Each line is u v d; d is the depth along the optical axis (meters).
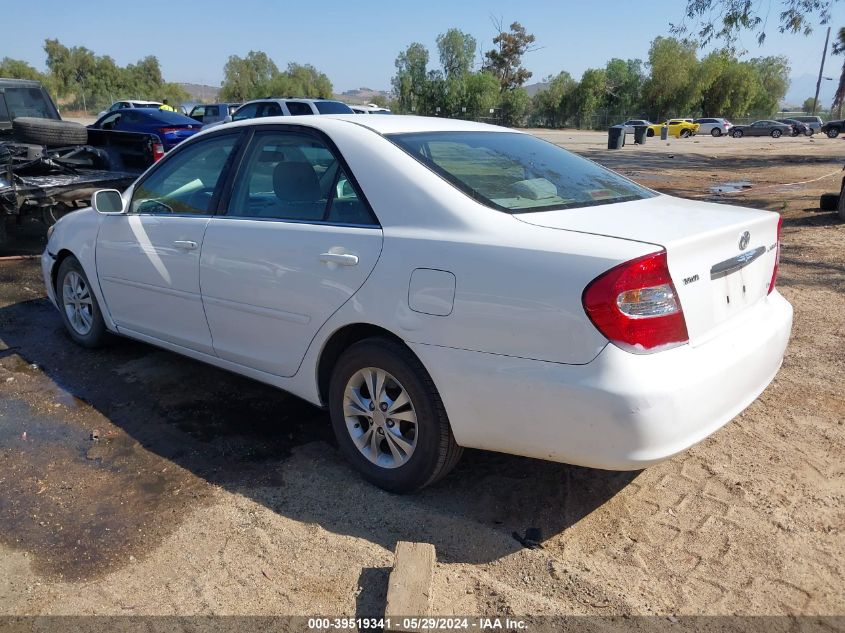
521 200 3.03
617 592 2.63
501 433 2.79
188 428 3.93
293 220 3.44
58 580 2.71
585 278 2.51
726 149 31.14
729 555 2.82
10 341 5.30
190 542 2.93
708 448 3.63
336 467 3.50
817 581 2.67
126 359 4.95
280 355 3.54
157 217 4.18
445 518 3.08
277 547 2.89
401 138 3.33
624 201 3.29
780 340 3.12
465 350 2.78
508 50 77.25
